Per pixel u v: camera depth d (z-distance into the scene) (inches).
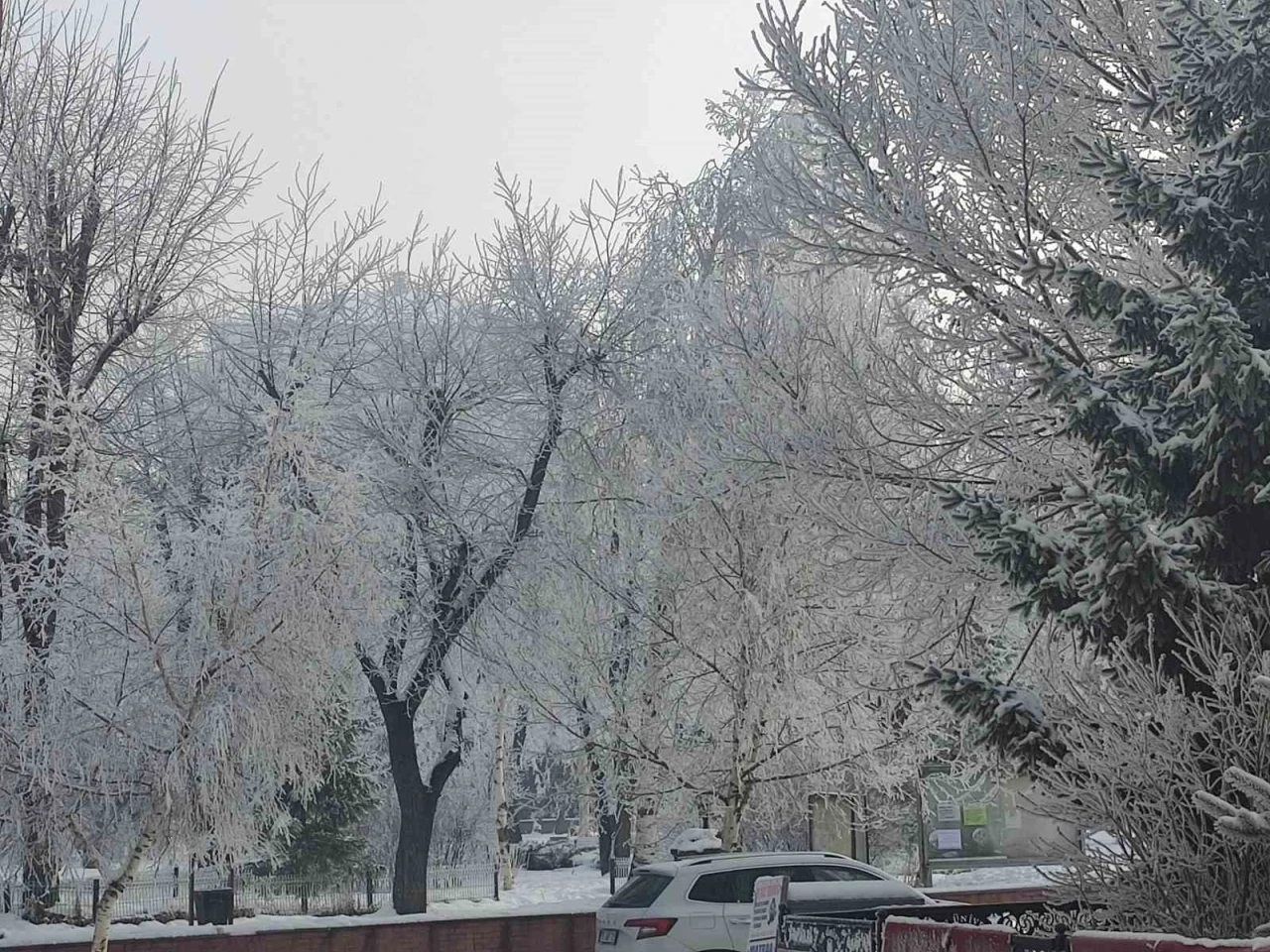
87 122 881.5
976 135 387.9
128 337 888.3
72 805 593.0
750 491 491.8
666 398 741.3
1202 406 319.0
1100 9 400.5
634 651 765.9
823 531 489.4
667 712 757.9
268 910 944.3
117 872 668.1
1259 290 328.2
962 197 403.9
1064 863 310.3
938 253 405.4
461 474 902.4
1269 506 322.3
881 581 467.5
